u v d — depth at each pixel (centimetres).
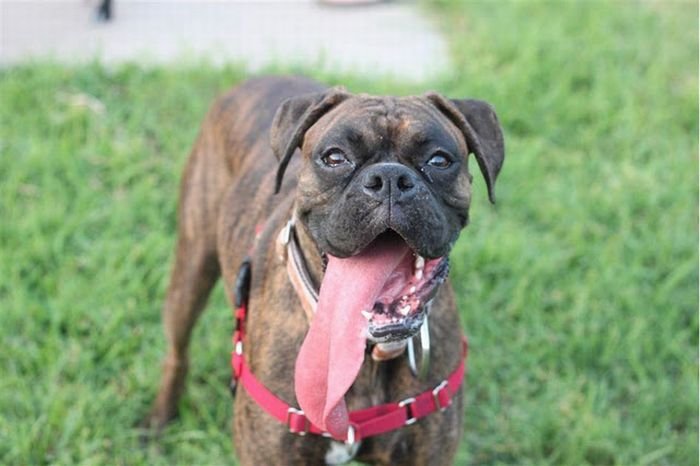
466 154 101
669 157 194
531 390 144
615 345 149
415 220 91
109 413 137
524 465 134
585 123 205
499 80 212
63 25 240
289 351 103
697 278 164
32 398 135
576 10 252
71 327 146
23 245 159
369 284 94
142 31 239
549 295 159
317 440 104
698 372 146
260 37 238
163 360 143
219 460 131
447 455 108
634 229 175
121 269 156
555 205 176
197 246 131
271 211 115
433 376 104
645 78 221
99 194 174
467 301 157
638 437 137
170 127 194
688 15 259
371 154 95
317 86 131
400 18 253
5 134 188
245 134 127
